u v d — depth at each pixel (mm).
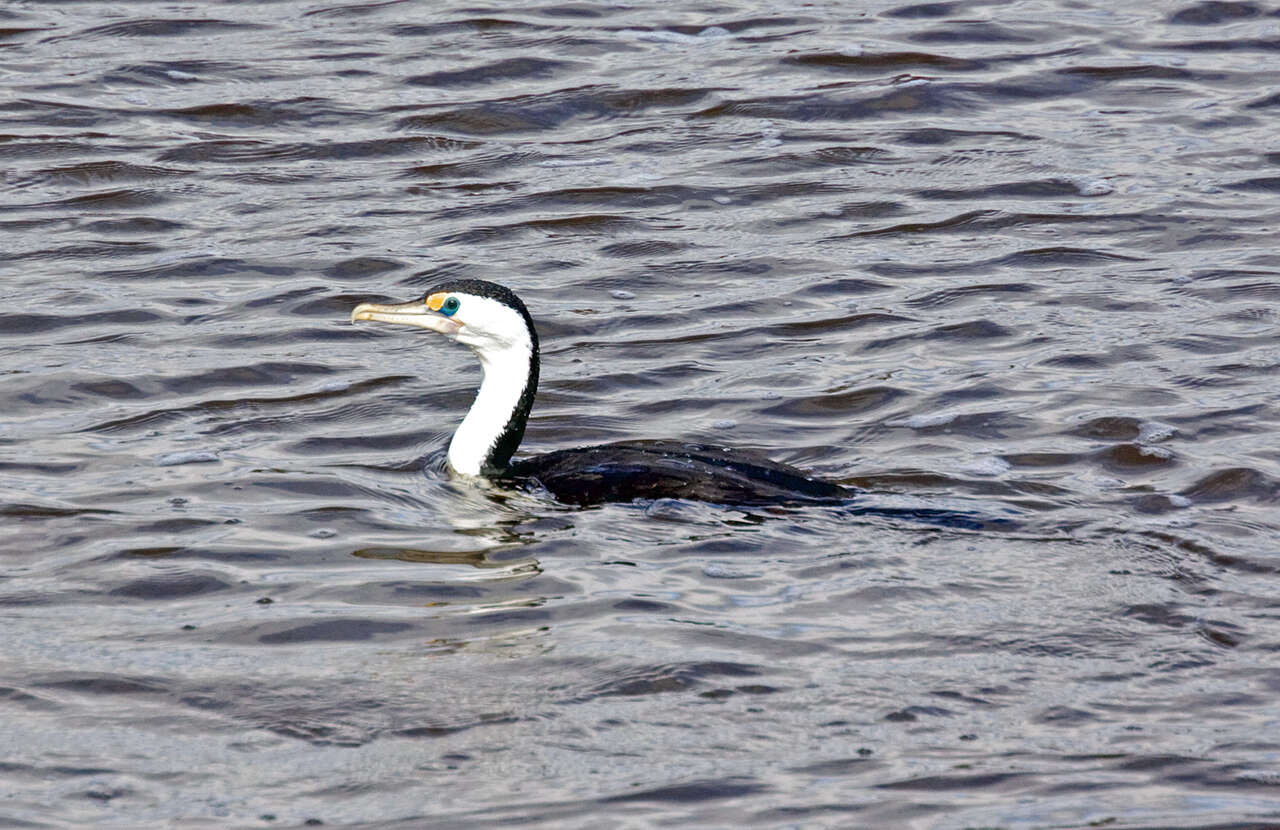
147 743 8977
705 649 10039
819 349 16531
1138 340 16500
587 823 8156
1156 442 13875
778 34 27484
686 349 16562
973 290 18109
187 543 11797
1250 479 12914
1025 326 17000
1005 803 8289
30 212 20359
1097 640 10094
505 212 20672
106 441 14016
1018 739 8953
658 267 18953
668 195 21250
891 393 15234
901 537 11742
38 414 14625
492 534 11977
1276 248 19172
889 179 21797
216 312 17422
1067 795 8352
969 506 12398
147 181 21453
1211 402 14766
